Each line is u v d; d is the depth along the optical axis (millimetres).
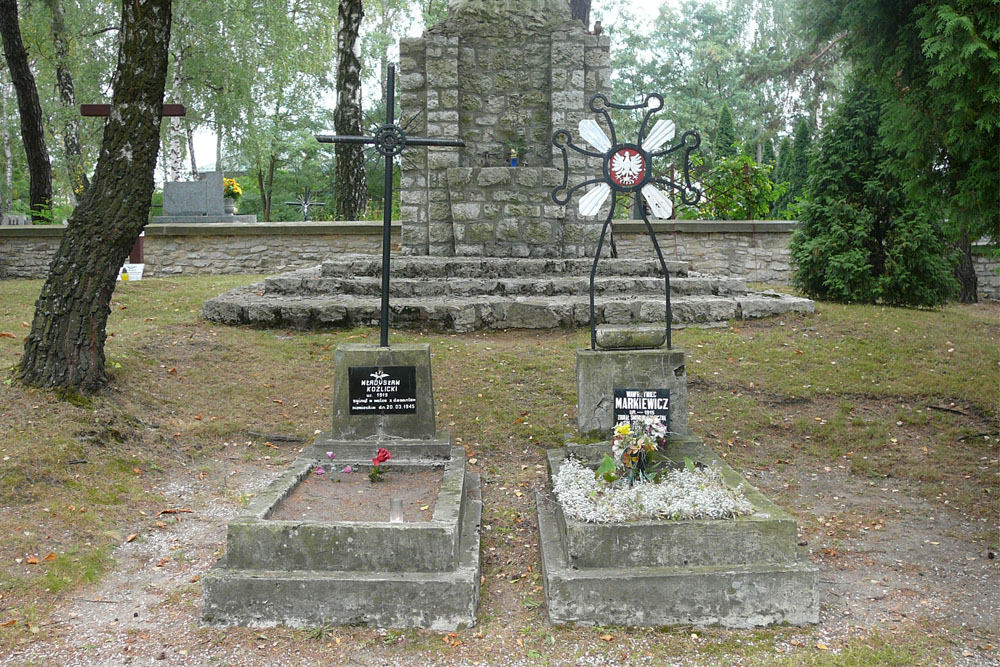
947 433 6465
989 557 4426
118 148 6199
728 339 8359
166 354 7535
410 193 11172
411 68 11023
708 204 14844
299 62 20844
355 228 13859
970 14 5535
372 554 3713
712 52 36219
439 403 6840
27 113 15758
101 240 6137
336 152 16594
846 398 7082
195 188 14656
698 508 3871
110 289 6289
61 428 5500
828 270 10539
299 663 3377
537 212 10836
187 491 5258
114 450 5566
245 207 27500
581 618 3652
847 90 10773
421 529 3709
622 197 15523
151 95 6238
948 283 10398
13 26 15172
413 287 9500
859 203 10641
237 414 6539
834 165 10750
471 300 9047
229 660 3391
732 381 7297
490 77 11148
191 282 11906
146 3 6148
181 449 5891
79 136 20672
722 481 4277
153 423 6152
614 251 11344
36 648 3443
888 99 6680
